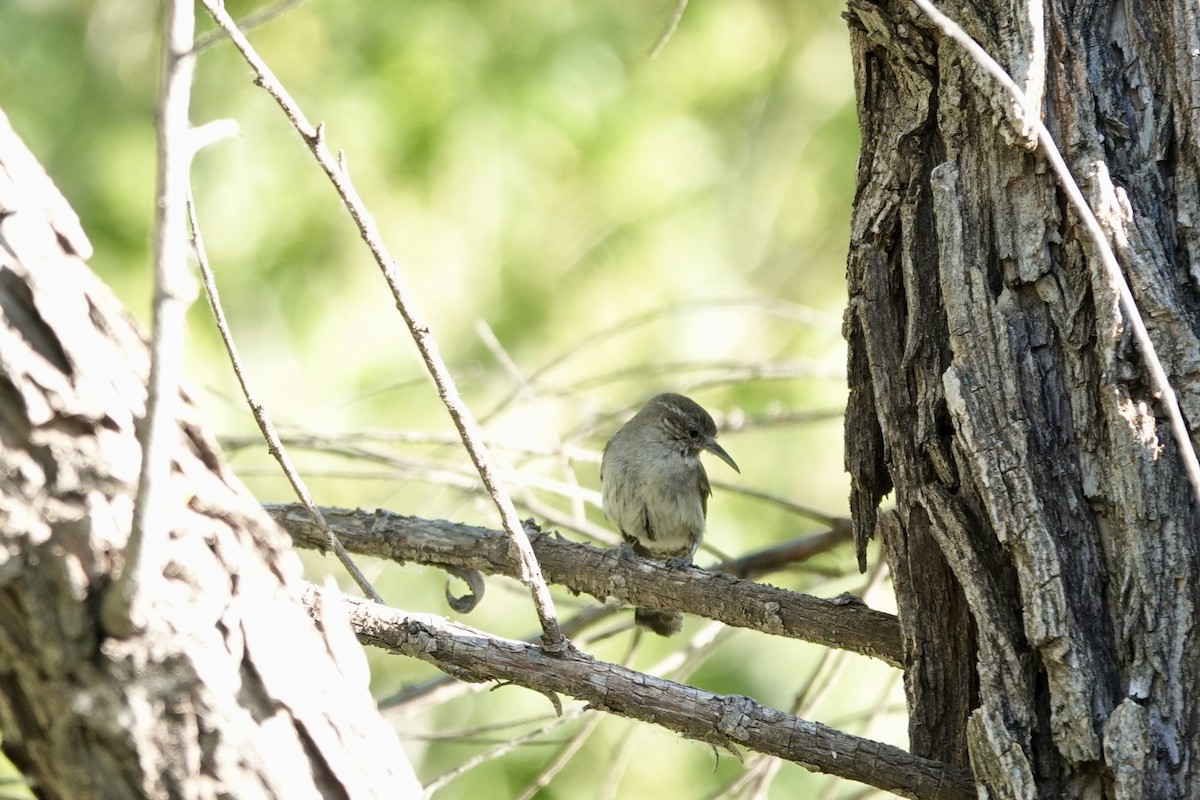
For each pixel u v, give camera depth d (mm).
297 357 16250
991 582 6570
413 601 15969
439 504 14188
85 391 4984
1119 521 6324
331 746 5426
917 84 7312
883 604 13227
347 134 16500
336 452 10750
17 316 4934
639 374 13320
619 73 17672
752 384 17594
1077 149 6801
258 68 5660
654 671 10547
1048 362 6680
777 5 19562
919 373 7191
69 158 16484
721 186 18812
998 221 6891
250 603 5363
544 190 17781
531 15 17109
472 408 16891
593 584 8883
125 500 4988
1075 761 6023
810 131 19250
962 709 6992
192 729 5039
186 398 5520
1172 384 6418
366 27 16719
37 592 4836
